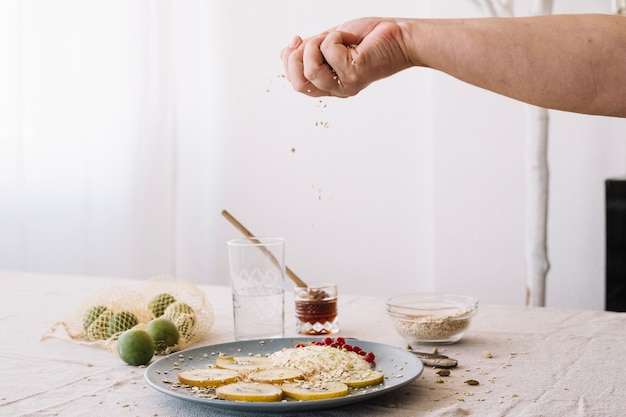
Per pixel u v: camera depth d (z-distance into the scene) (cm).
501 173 287
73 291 177
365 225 317
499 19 106
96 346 132
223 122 339
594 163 276
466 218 294
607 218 240
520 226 286
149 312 138
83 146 341
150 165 337
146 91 333
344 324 145
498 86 104
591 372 110
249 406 90
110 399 103
